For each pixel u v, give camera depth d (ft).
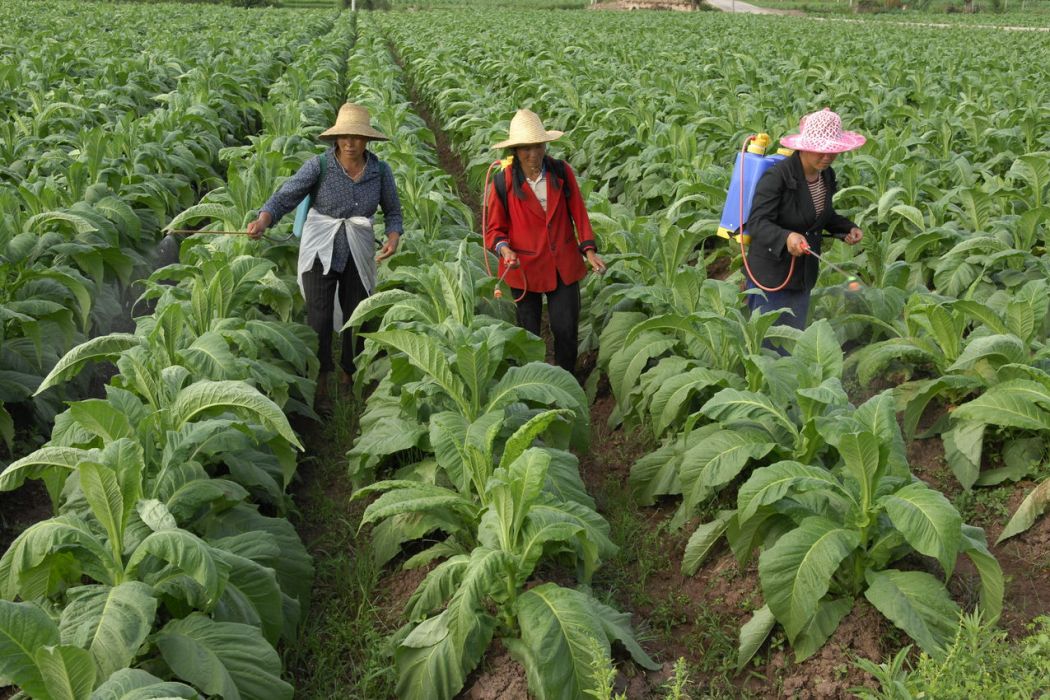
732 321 17.49
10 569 11.00
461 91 56.80
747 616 13.67
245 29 106.22
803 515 13.20
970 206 26.08
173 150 36.17
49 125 39.96
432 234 27.76
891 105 49.62
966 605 13.19
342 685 12.87
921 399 16.98
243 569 12.14
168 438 12.85
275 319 24.40
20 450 18.29
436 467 15.76
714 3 310.65
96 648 10.04
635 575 15.29
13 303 19.56
